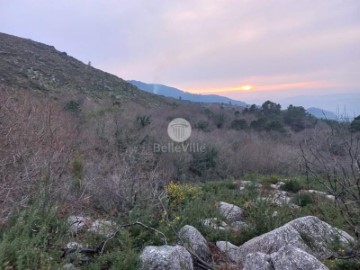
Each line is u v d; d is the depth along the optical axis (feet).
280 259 12.66
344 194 16.93
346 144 15.14
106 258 12.68
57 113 35.55
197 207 19.62
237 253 15.64
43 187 15.30
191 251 14.06
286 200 23.38
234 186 34.04
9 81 114.42
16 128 18.74
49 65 169.07
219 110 153.79
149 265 12.48
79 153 31.76
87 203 19.29
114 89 177.47
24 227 12.02
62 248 12.85
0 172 14.88
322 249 15.10
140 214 17.06
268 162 73.92
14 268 10.41
